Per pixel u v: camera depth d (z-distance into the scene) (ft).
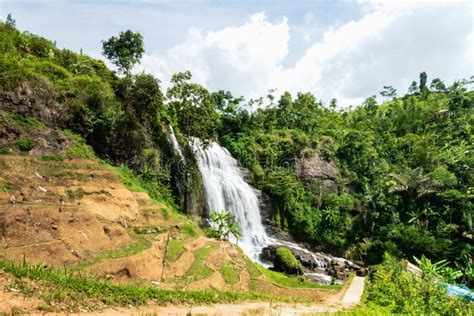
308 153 201.67
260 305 53.26
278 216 166.61
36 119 90.68
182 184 132.98
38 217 57.57
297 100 270.87
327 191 192.95
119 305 34.09
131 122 118.62
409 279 56.03
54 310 27.73
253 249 140.97
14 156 75.00
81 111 103.91
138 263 61.36
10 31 112.47
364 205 182.80
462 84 342.44
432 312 45.34
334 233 171.12
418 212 176.14
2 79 86.28
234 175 169.58
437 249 154.61
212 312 41.45
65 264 53.06
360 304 73.61
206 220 134.72
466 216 169.58
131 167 114.21
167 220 93.76
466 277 137.69
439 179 187.11
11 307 25.71
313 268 136.36
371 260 163.43
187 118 138.82
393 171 215.72
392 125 296.92
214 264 81.41
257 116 223.71
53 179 73.97
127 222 79.92
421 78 392.88
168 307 38.88
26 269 31.60
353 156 217.97
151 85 124.06
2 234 51.88
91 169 85.76
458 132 253.03
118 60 134.92
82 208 67.92
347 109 346.74
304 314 48.93
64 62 123.13
